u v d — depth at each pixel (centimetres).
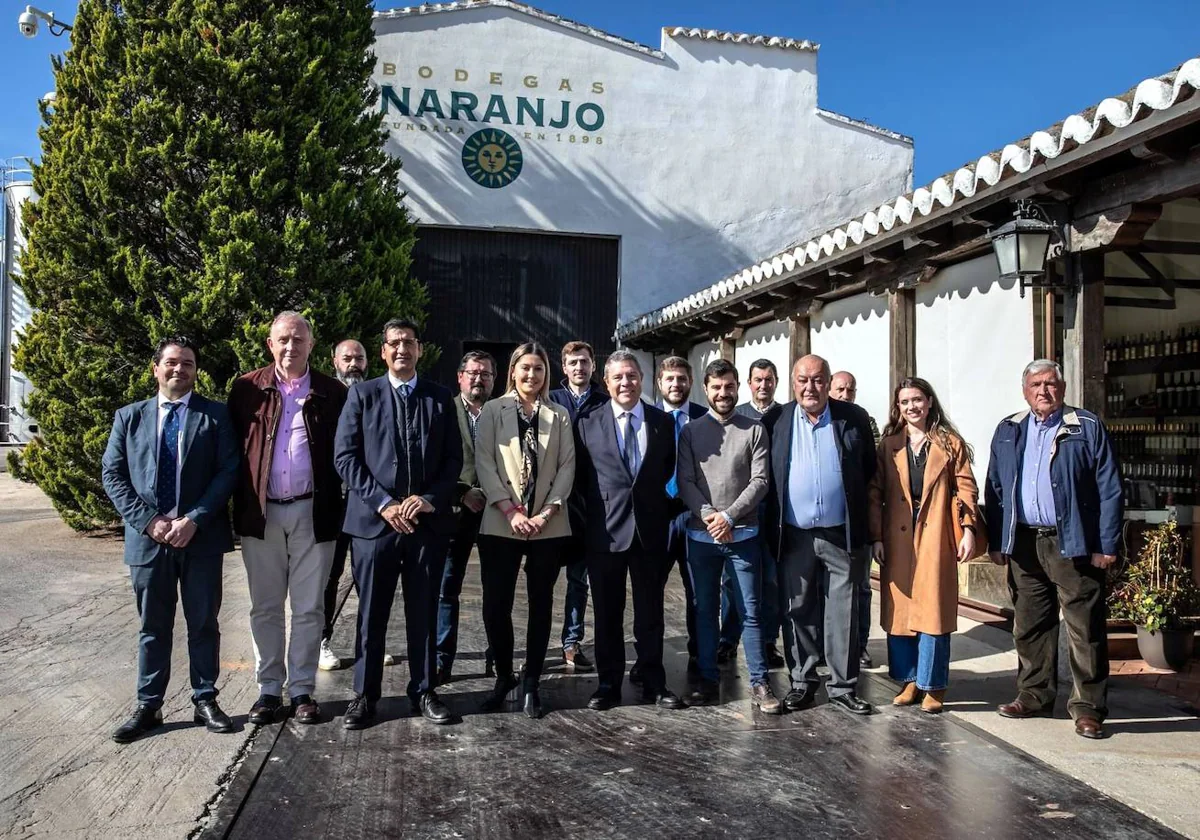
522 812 332
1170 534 547
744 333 1090
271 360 894
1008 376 632
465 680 504
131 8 947
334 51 1012
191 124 918
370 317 989
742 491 460
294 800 341
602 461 460
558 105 1318
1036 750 394
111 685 477
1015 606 447
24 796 341
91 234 912
